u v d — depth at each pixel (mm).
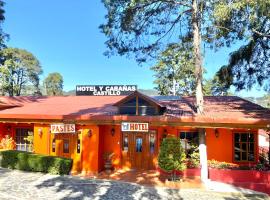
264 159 21594
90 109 21688
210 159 20094
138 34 18625
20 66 61781
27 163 18625
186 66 31734
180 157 16781
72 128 19094
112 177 18078
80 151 19500
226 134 20156
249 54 19719
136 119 18250
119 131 20641
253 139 20125
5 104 23969
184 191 15500
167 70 43250
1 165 19625
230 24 16547
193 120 17547
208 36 17734
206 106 21906
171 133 20031
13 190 14102
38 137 20969
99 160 19469
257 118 17109
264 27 16828
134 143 20609
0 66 54281
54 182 16094
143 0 16781
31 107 23719
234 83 20891
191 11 18031
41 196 13375
